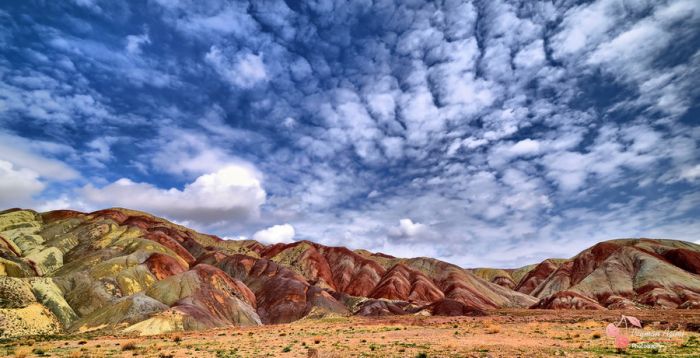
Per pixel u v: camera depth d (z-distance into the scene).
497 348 32.09
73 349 43.00
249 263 175.25
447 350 32.00
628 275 152.12
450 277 199.12
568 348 30.59
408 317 94.81
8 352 39.72
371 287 191.75
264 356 33.06
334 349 35.44
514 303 177.88
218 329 80.69
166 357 34.25
